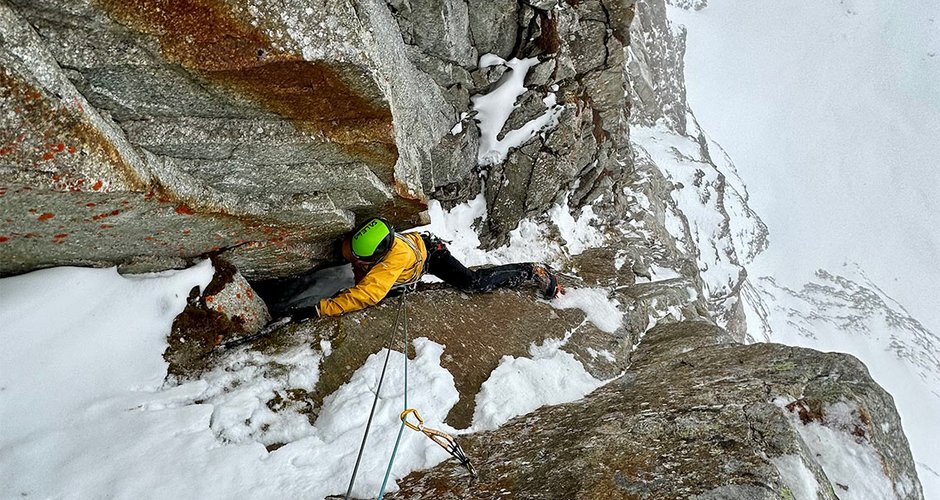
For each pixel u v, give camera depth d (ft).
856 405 10.96
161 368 11.55
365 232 13.92
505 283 17.20
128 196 9.24
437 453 10.49
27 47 7.41
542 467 9.62
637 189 27.78
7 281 10.56
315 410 11.31
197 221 11.23
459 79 18.61
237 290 13.23
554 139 21.25
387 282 14.01
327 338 12.49
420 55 16.57
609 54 20.90
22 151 7.66
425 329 13.89
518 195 21.63
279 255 14.34
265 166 11.23
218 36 8.59
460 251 20.52
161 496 8.89
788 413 11.18
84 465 9.25
